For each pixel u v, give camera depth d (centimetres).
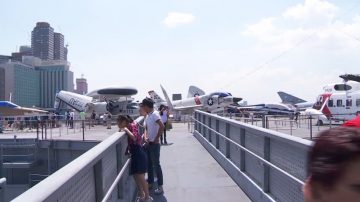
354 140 108
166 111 1680
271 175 619
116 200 585
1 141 3111
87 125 4591
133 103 5594
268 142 625
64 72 17875
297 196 485
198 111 1928
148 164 802
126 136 693
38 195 209
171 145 1628
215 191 805
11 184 3025
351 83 3788
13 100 16138
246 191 768
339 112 3725
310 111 3516
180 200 748
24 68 16838
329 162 108
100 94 5541
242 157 832
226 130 1024
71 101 5838
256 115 3141
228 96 5516
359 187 105
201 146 1578
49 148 3036
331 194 109
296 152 488
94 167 416
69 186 274
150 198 693
